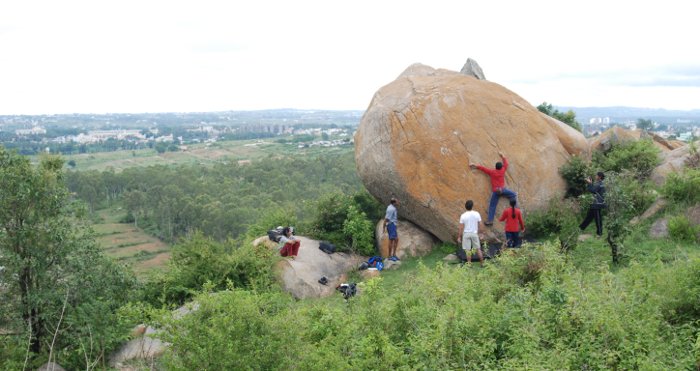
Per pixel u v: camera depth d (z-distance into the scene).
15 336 10.70
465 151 13.74
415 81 15.45
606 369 5.81
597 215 12.48
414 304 8.20
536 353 6.13
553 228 13.43
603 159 15.62
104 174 88.75
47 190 11.34
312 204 17.17
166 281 12.98
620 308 6.79
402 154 13.98
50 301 10.77
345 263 14.17
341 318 8.02
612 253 10.64
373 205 16.39
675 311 7.09
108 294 11.56
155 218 72.69
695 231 11.08
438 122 13.98
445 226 13.77
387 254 14.45
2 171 10.75
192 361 5.79
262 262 13.25
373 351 6.89
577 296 7.19
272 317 6.68
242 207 66.88
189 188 82.00
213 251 13.75
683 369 5.57
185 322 6.12
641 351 6.06
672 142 20.78
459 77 15.04
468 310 7.30
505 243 12.41
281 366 5.95
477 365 6.35
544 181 13.99
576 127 21.61
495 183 13.27
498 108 14.37
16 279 11.01
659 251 10.34
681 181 12.53
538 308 7.20
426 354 6.59
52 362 9.90
